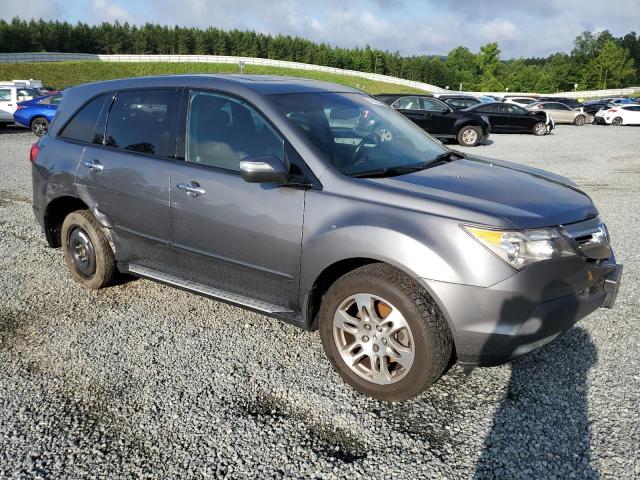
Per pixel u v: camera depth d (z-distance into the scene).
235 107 3.42
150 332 3.73
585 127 27.14
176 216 3.57
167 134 3.69
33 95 20.84
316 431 2.68
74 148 4.23
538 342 2.71
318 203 2.97
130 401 2.93
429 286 2.62
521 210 2.77
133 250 3.98
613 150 15.37
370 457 2.49
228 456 2.50
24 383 3.10
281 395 2.99
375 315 2.85
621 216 7.05
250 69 79.12
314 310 3.17
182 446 2.57
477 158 3.92
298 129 3.18
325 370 3.25
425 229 2.68
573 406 2.86
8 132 19.59
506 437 2.62
